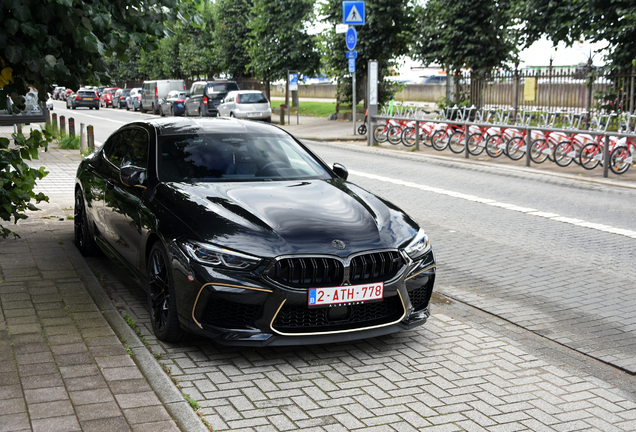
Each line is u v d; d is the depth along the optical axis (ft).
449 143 61.21
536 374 14.42
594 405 12.95
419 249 15.62
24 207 23.75
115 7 18.20
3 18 16.66
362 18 75.61
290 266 13.98
